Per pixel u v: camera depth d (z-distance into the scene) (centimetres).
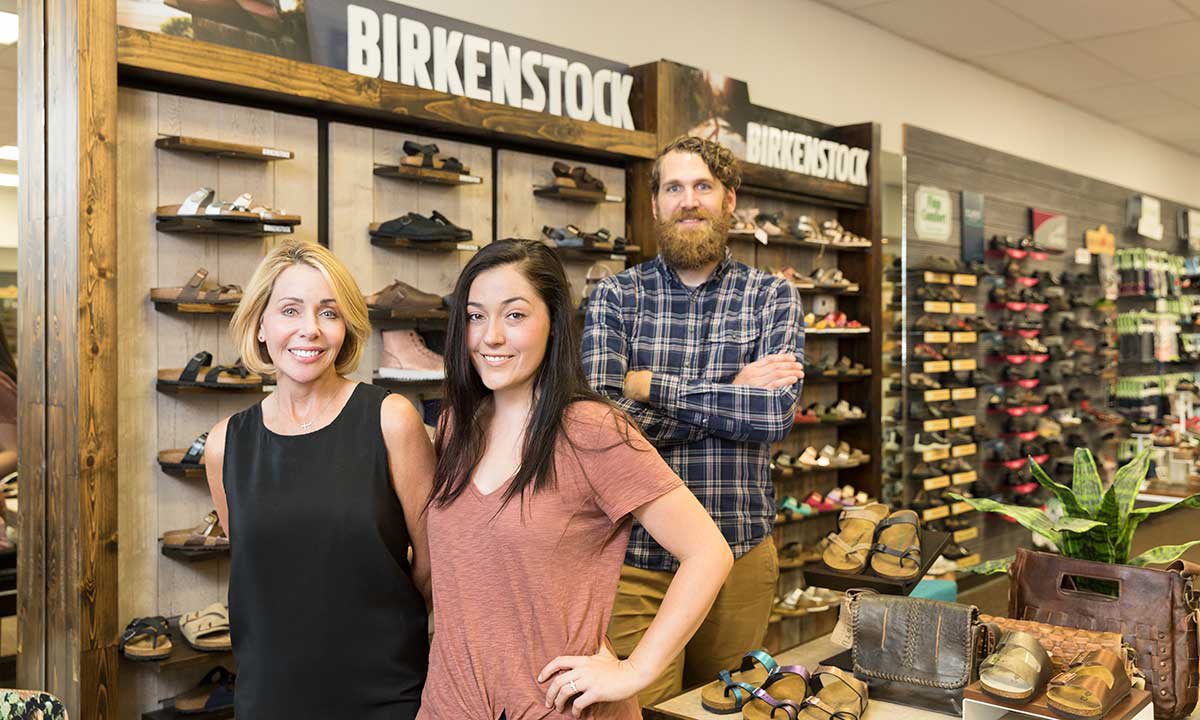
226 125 328
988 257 743
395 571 173
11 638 311
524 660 145
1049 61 750
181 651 305
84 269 276
